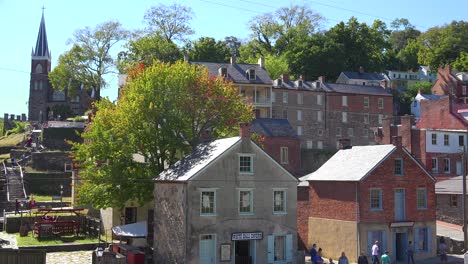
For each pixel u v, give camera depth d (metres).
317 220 47.84
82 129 90.38
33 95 131.25
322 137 91.06
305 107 90.50
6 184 71.12
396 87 124.81
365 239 43.78
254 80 85.06
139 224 42.53
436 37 153.88
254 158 40.09
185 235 37.09
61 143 88.75
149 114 43.53
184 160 41.88
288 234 40.88
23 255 33.31
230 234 38.66
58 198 69.81
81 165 45.16
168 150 44.59
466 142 68.56
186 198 37.34
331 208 46.44
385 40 146.00
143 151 44.59
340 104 93.06
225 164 38.91
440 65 134.12
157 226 41.06
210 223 38.00
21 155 85.81
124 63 96.94
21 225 50.84
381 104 96.25
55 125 90.69
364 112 94.69
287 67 105.69
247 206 39.66
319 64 112.00
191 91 45.19
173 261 38.47
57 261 40.62
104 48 103.19
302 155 77.12
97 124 44.78
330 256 46.16
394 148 45.78
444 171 66.50
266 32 119.81
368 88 97.31
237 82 83.31
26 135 101.69
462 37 143.12
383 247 44.53
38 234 48.56
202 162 39.19
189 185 37.44
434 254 46.81
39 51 133.62
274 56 110.31
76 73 102.44
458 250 48.25
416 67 144.50
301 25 118.81
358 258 39.62
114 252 38.56
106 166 43.69
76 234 50.56
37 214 55.66
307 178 52.84
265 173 40.44
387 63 140.00
